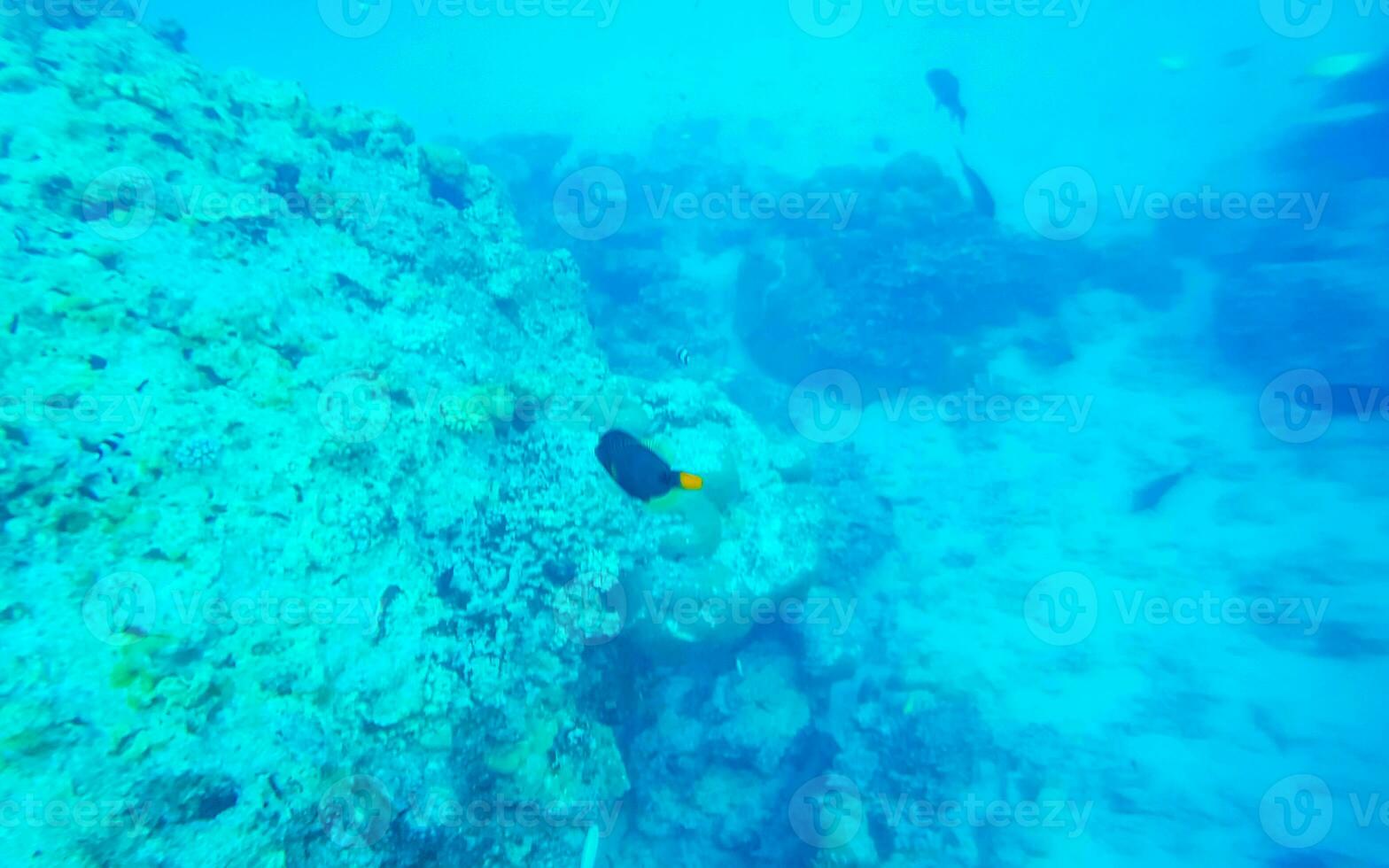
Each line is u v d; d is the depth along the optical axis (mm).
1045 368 12773
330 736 3531
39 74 5270
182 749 2975
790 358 12820
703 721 7004
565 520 5180
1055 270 14008
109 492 3445
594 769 5023
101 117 5270
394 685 3848
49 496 3291
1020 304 13539
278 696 3449
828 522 8734
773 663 7520
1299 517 9602
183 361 4164
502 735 4344
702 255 15031
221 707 3234
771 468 7680
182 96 6059
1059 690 8219
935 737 7281
